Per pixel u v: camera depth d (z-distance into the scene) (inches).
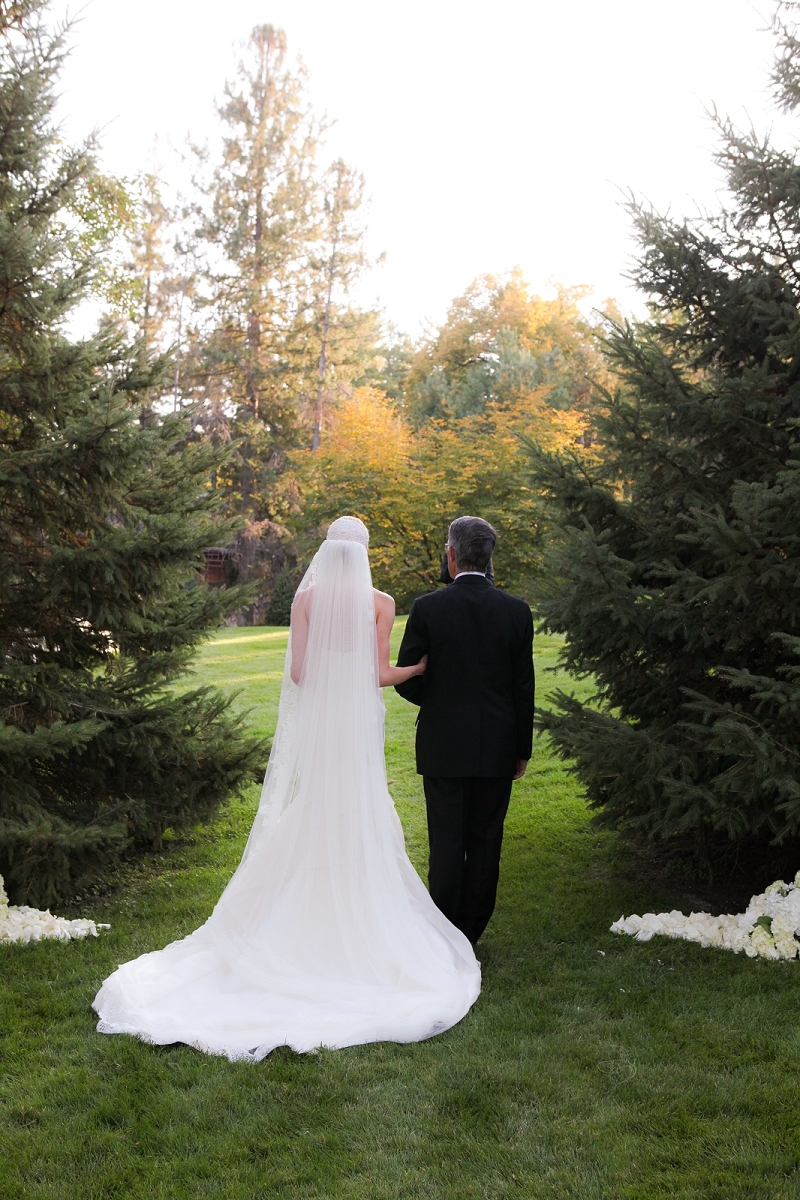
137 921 159.2
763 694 125.7
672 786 136.8
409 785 253.9
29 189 176.7
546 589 172.4
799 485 133.8
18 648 183.5
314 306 1147.3
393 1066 103.3
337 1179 82.2
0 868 163.8
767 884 173.3
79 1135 89.5
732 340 176.2
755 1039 108.4
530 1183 81.2
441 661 137.5
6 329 169.2
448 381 1273.4
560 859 195.2
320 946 125.6
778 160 163.8
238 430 1088.2
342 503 675.4
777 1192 79.0
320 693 131.2
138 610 181.2
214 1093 97.0
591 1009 119.6
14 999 122.4
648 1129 89.9
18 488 167.6
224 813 221.3
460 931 133.6
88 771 182.1
